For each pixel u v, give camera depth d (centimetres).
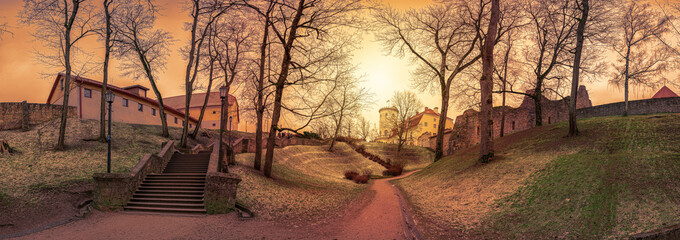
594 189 1155
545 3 2625
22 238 944
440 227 1139
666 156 1323
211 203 1355
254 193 1683
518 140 2645
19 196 1315
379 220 1246
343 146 5931
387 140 9338
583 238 860
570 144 1961
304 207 1555
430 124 8338
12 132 2422
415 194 1928
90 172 1769
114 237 974
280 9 2117
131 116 3884
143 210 1381
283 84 2177
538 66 3256
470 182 1753
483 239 973
